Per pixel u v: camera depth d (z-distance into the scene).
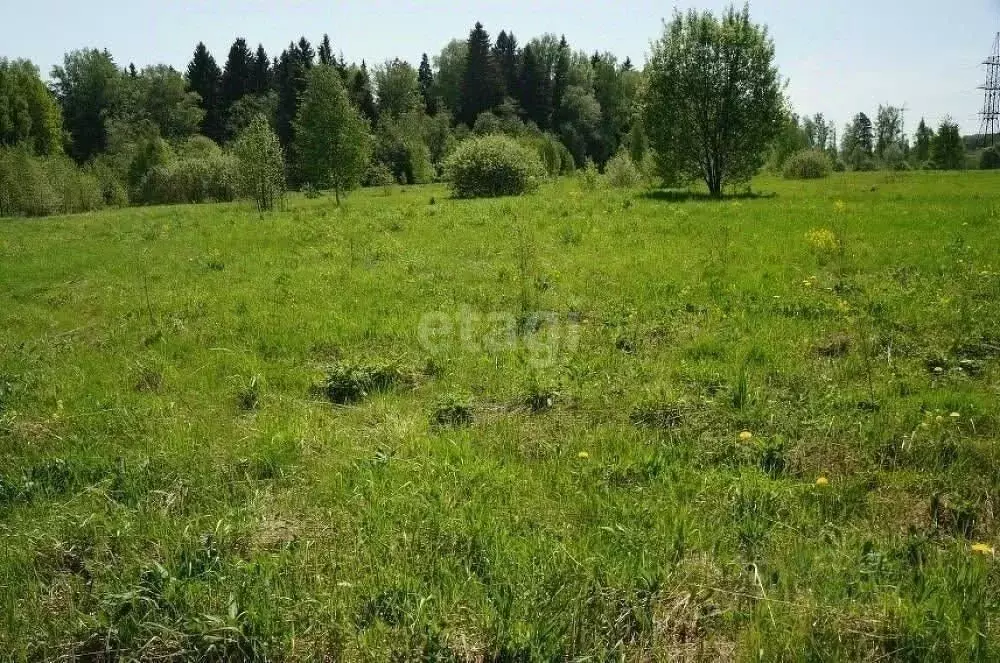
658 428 5.72
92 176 51.09
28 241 21.20
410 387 7.08
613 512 4.39
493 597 3.62
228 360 7.93
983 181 37.69
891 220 16.88
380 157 70.62
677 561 3.90
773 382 6.66
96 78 83.62
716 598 3.65
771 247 13.69
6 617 3.63
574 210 21.30
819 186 37.66
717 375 6.67
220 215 29.58
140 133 75.25
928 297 9.08
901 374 6.61
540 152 57.34
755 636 3.31
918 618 3.34
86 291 12.54
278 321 9.49
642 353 7.66
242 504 4.68
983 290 9.28
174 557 4.01
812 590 3.63
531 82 96.12
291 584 3.75
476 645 3.37
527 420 6.04
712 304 9.52
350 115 39.22
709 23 29.27
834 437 5.36
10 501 4.86
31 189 44.97
